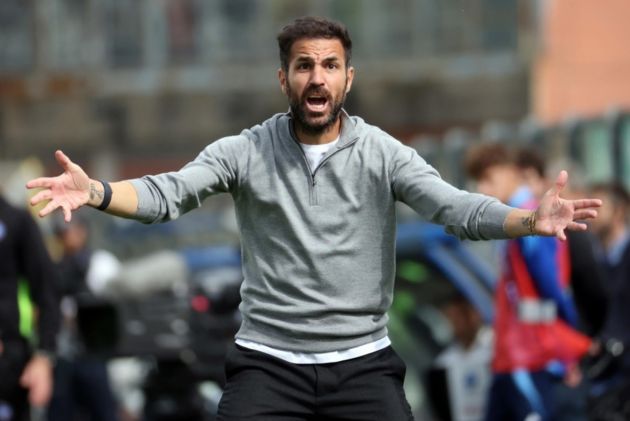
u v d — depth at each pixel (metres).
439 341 30.86
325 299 15.27
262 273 15.43
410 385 30.47
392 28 86.88
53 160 90.25
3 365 23.92
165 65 88.94
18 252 24.17
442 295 30.61
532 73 83.69
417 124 86.69
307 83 15.16
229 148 15.52
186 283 29.81
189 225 43.12
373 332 15.46
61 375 33.69
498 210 14.55
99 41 89.38
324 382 15.29
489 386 24.94
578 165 33.31
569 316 23.95
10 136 89.81
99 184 14.62
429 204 15.09
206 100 88.69
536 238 23.72
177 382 29.62
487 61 84.81
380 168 15.33
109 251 43.06
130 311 29.39
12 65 89.94
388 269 15.48
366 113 87.12
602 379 22.91
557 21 82.88
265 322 15.39
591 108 80.56
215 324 28.78
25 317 26.00
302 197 15.30
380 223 15.39
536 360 23.91
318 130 15.27
